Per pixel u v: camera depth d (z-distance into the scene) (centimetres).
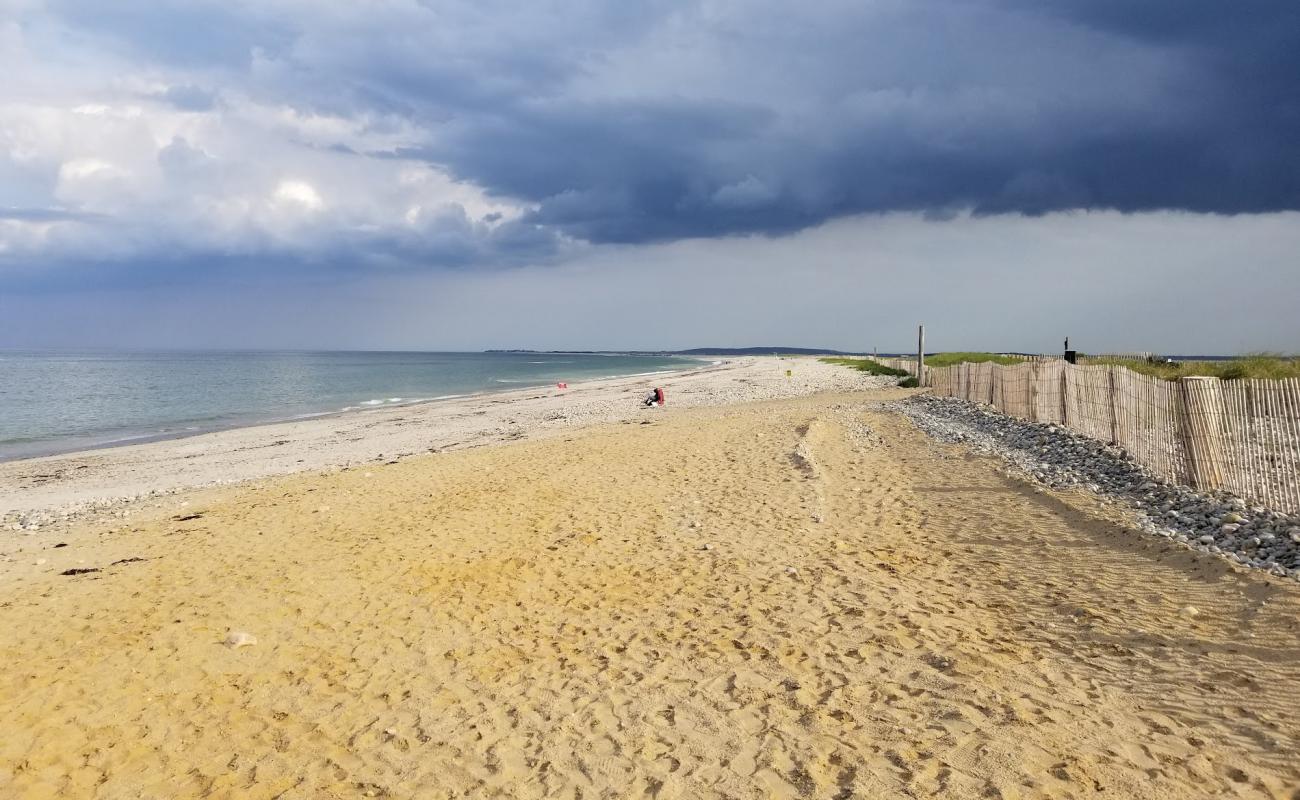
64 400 4428
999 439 1494
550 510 1083
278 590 778
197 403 4216
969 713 453
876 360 6359
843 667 534
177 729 499
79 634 678
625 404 3303
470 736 474
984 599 648
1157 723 428
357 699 533
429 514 1099
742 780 405
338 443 2294
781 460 1334
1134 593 621
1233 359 2158
